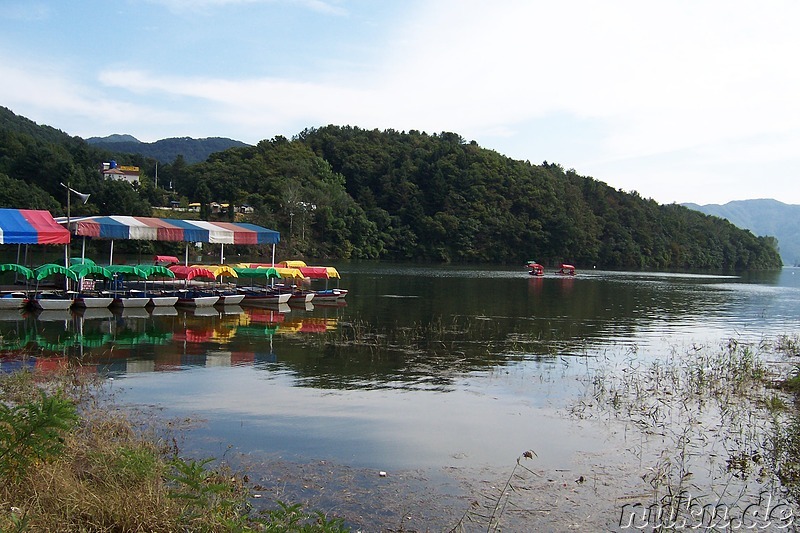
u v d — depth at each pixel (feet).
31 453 20.58
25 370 44.42
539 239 372.58
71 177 271.49
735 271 440.04
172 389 45.60
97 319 79.41
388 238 343.26
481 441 36.60
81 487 21.48
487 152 451.94
